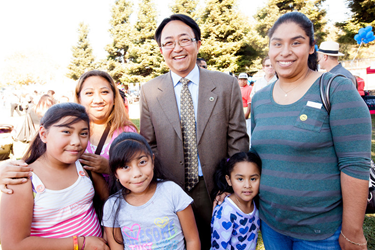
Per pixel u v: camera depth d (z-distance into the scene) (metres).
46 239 1.35
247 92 5.07
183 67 1.95
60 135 1.35
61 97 6.20
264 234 1.73
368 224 2.81
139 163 1.50
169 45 1.93
